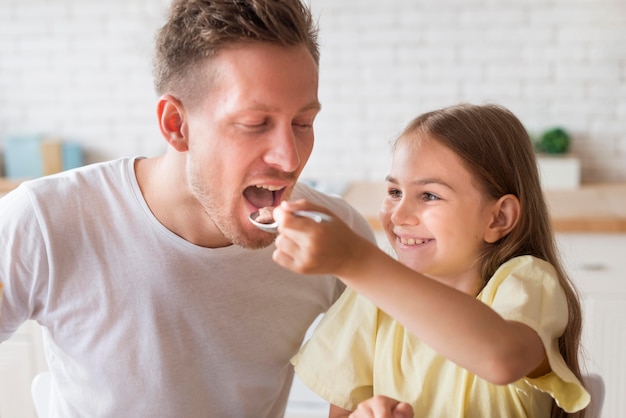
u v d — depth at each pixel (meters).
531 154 1.19
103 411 1.22
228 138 1.01
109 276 1.17
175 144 1.09
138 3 2.92
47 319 1.21
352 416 0.97
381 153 2.90
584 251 2.28
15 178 2.94
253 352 1.25
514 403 1.06
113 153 3.05
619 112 2.76
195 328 1.20
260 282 1.23
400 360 1.14
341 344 1.19
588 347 2.28
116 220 1.18
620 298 2.26
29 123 3.06
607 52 2.72
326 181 2.92
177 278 1.17
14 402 2.25
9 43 3.00
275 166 1.02
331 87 2.88
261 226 1.03
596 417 1.27
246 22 0.97
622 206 2.40
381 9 2.80
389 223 1.17
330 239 0.79
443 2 2.77
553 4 2.72
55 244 1.16
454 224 1.11
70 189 1.19
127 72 2.98
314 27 1.12
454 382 1.08
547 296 1.01
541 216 1.18
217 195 1.05
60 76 3.01
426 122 1.15
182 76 1.04
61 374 1.25
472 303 0.84
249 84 0.98
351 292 1.23
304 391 2.31
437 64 2.81
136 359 1.19
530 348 0.89
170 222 1.17
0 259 1.16
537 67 2.77
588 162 2.82
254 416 1.29
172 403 1.21
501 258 1.13
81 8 2.95
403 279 0.83
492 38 2.77
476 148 1.11
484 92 2.81
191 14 1.02
